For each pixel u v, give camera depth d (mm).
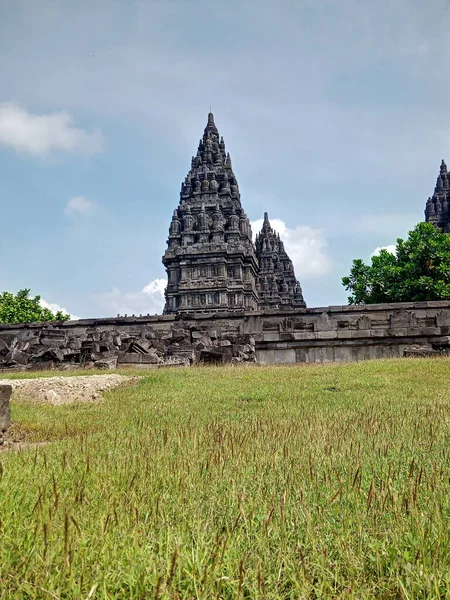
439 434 7941
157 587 2906
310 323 33188
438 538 3602
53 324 38969
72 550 3299
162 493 4773
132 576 3086
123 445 7660
